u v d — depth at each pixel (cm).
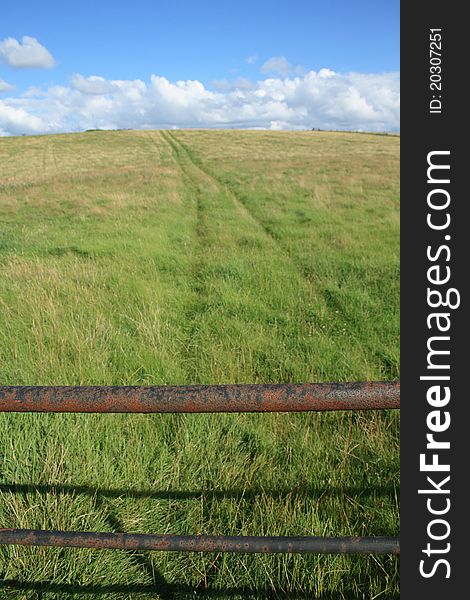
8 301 574
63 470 267
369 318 630
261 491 265
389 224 1235
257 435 321
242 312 641
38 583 214
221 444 308
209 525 246
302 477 277
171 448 306
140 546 151
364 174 2523
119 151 5178
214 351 474
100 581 218
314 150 4791
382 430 329
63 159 4625
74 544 153
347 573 215
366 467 282
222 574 221
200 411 129
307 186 2067
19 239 1066
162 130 8106
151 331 504
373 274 829
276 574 217
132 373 414
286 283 766
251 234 1152
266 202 1677
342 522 237
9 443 287
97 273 732
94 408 130
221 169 3011
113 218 1340
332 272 841
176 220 1314
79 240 1030
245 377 423
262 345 514
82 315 532
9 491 247
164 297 670
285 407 127
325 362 477
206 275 819
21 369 389
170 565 226
